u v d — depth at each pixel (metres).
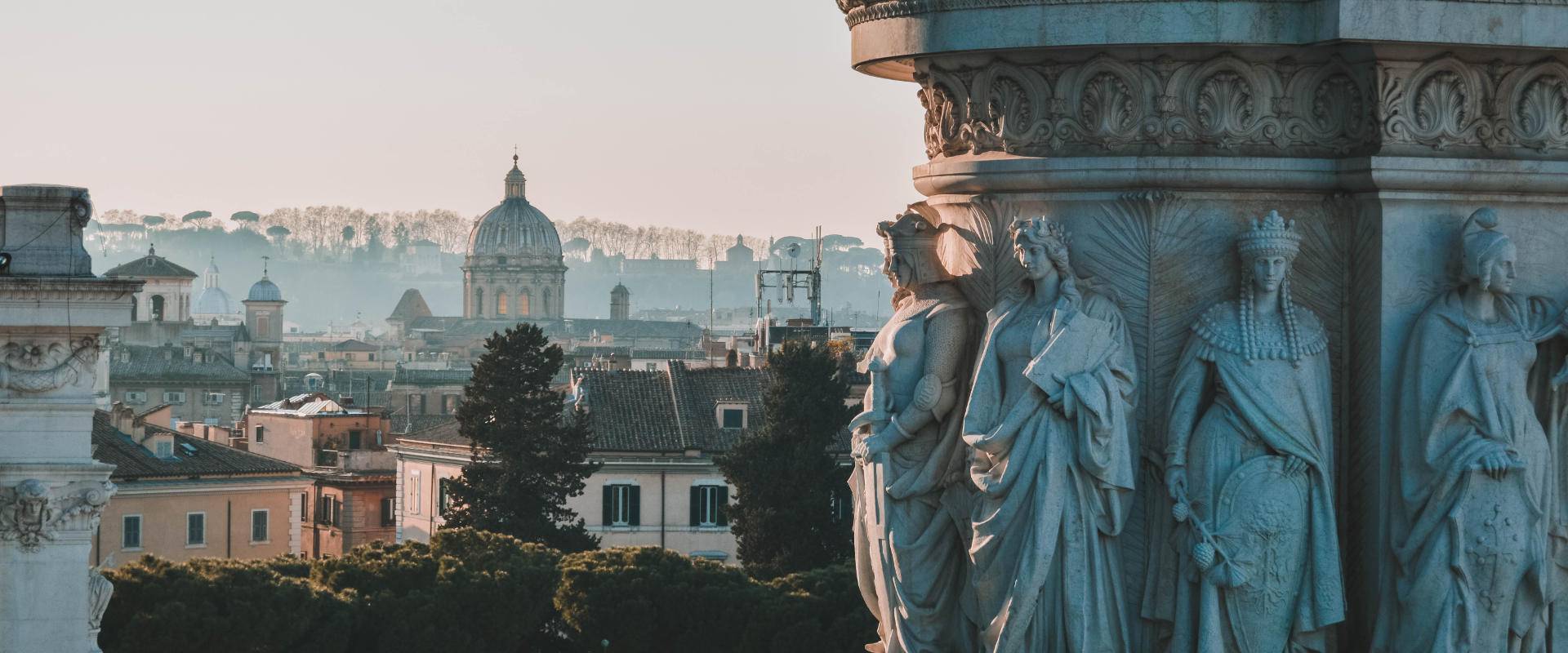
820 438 63.78
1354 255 5.66
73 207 26.05
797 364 64.31
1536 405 5.61
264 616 45.94
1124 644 5.55
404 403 175.75
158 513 83.69
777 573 62.31
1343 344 5.68
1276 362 5.49
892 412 5.91
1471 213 5.59
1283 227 5.50
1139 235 5.65
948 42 5.76
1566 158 5.57
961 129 5.93
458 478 71.38
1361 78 5.57
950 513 5.79
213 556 84.94
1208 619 5.48
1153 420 5.65
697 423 87.12
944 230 6.00
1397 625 5.55
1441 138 5.52
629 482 85.56
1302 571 5.50
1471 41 5.39
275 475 87.06
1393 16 5.37
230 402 179.88
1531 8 5.40
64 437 26.22
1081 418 5.45
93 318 25.92
